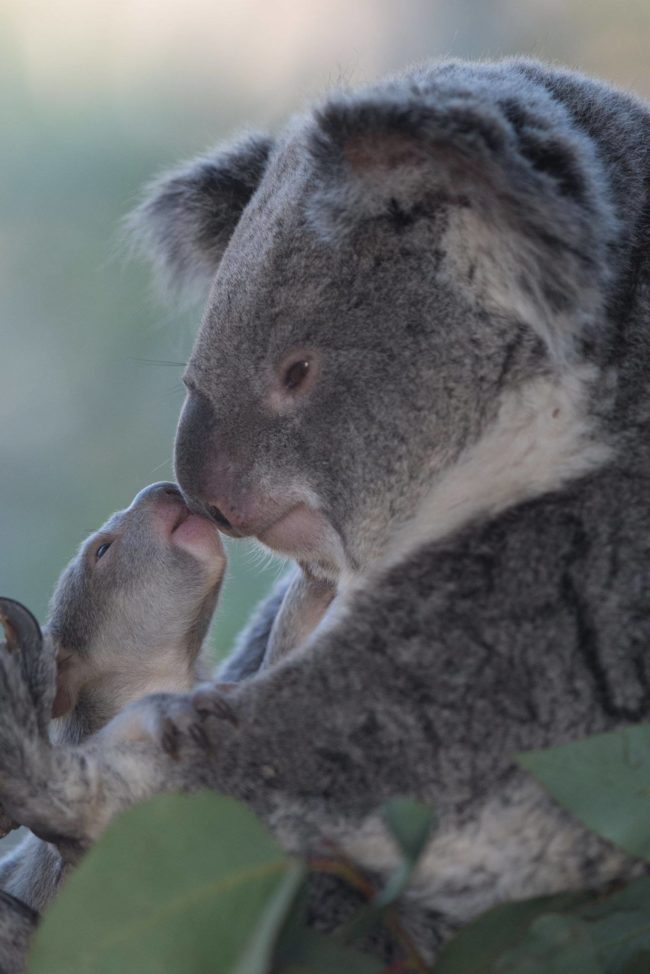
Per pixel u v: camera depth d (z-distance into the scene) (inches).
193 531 295.3
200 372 241.1
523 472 212.1
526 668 194.1
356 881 168.9
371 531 231.9
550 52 740.0
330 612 241.3
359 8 802.2
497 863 191.8
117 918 157.9
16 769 200.8
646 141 237.1
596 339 213.5
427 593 202.1
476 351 221.1
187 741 198.4
